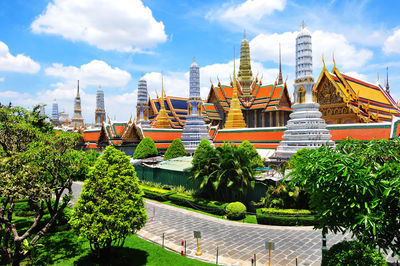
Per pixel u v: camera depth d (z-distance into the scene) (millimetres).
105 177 16391
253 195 30562
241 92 95938
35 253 18625
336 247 13578
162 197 35969
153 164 47969
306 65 46438
